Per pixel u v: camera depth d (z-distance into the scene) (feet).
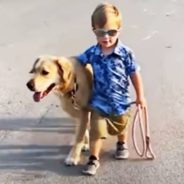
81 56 9.57
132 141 10.59
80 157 10.13
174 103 12.15
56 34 16.96
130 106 9.66
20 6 19.85
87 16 18.42
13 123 11.68
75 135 10.61
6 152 10.52
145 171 9.66
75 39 16.40
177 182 9.32
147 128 9.88
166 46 15.43
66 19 18.28
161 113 11.70
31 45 16.17
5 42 16.53
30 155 10.37
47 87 9.25
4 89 13.41
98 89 9.43
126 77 9.31
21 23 18.13
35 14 18.92
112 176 9.55
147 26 17.07
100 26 8.77
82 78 9.52
